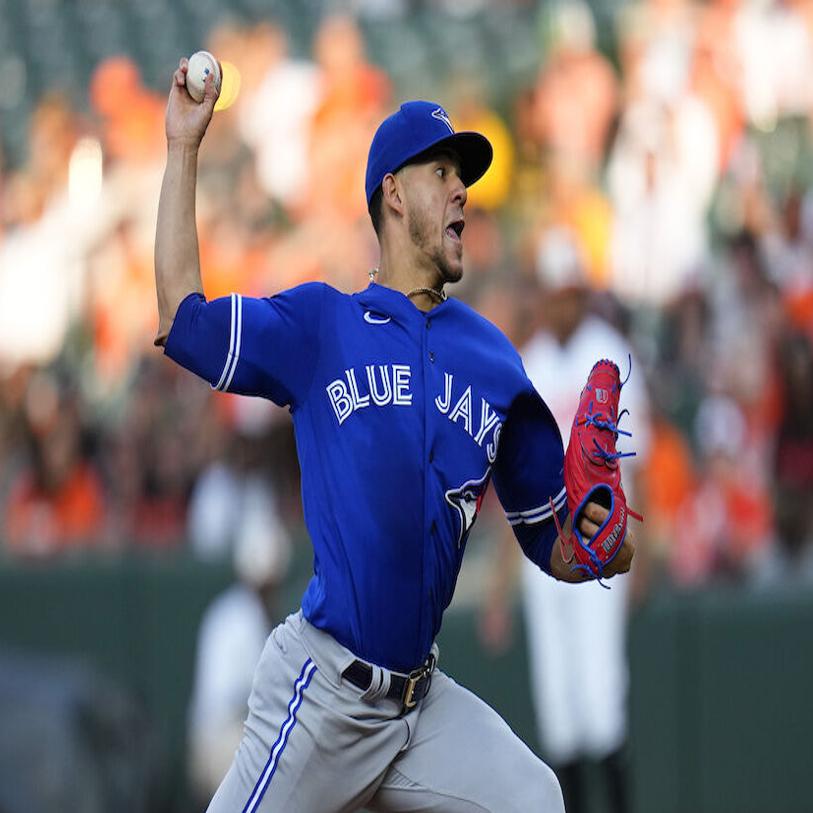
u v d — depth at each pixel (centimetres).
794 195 3634
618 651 2102
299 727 1058
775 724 2434
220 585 2702
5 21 5425
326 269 4025
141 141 4744
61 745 2309
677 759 2420
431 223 1102
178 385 3328
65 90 5091
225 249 4097
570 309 2106
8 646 2770
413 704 1079
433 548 1062
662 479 2873
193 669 2703
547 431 1143
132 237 4328
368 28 4941
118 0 5334
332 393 1066
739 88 4053
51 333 4306
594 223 3838
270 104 4434
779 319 3184
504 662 2447
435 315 1105
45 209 4628
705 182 3912
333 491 1058
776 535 2789
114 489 3300
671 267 3712
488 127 4278
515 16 4819
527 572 2109
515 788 1077
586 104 4144
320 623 1055
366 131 4328
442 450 1073
